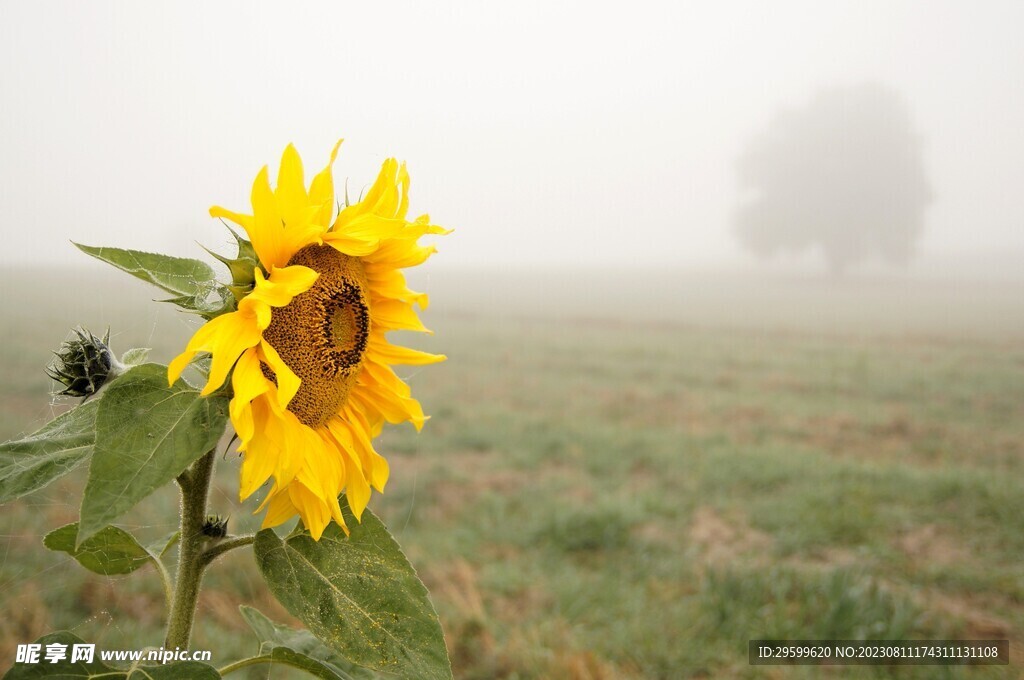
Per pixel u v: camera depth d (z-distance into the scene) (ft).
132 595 18.58
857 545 27.04
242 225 3.64
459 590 21.99
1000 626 20.97
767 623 19.83
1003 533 28.14
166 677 3.33
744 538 27.73
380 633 3.54
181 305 3.57
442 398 56.03
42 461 3.27
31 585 17.70
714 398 58.18
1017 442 44.09
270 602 19.01
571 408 53.42
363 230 3.96
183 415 3.22
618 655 18.81
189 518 3.75
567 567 24.32
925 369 76.48
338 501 4.09
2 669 14.15
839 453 41.14
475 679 17.69
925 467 38.04
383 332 4.61
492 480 34.55
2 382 42.19
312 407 4.12
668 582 23.49
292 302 4.17
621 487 33.58
